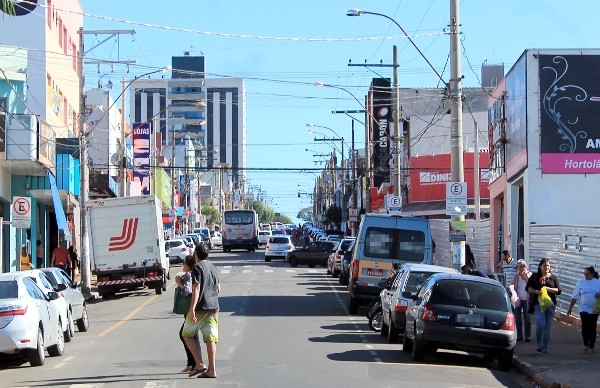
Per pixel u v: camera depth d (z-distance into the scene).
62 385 15.60
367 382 15.88
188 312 16.11
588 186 35.50
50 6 50.34
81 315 24.94
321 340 22.77
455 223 29.95
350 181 98.94
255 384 15.43
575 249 27.91
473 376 17.61
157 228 38.75
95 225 38.47
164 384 15.42
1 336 17.73
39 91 48.75
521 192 39.91
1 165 40.09
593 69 35.69
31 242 48.38
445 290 19.03
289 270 56.50
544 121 35.66
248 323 26.91
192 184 131.75
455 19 30.08
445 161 66.19
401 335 23.08
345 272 43.03
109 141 69.06
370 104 80.50
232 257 74.31
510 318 18.75
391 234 29.56
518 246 38.84
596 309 20.53
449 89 30.39
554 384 16.34
